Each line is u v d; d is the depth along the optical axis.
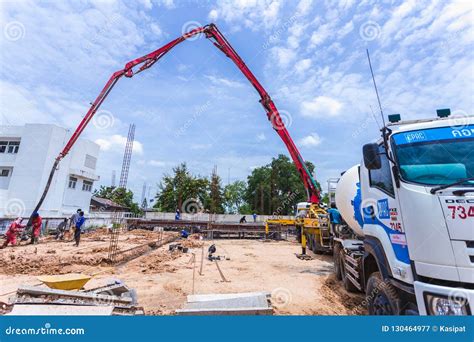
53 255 10.08
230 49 12.98
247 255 12.11
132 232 20.45
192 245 15.18
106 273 7.77
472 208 2.58
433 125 3.46
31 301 3.79
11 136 23.20
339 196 6.86
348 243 6.41
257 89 12.96
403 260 3.06
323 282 7.23
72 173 24.69
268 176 44.25
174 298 5.64
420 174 3.09
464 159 3.05
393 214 3.36
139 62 12.73
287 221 18.50
